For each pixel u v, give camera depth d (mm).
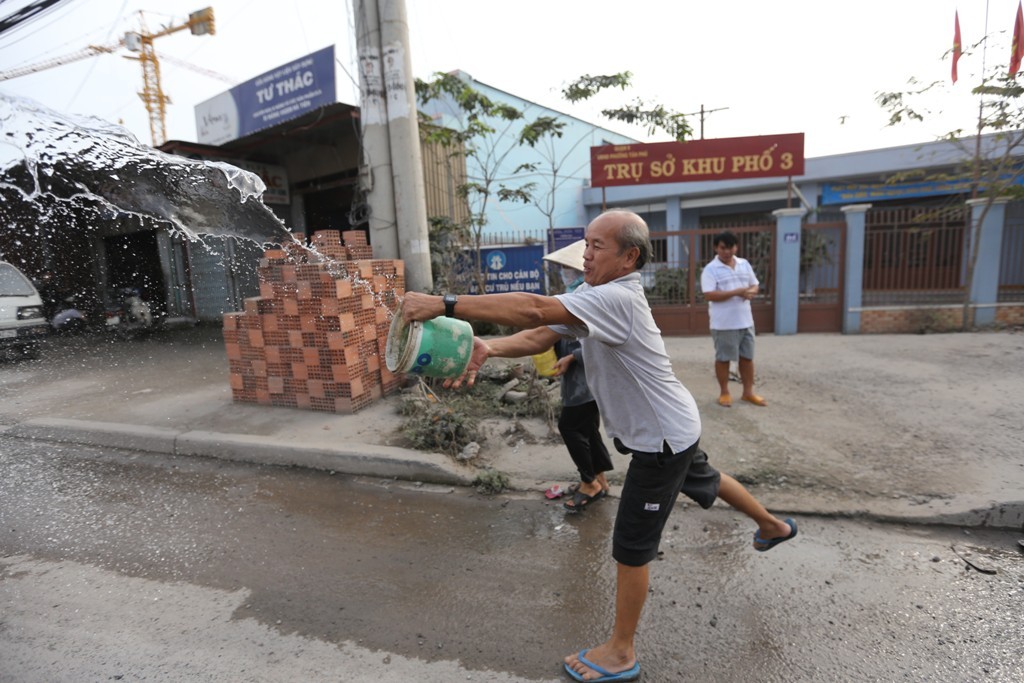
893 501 3445
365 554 3154
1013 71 7770
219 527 3504
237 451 4613
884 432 4523
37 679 2230
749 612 2570
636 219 2078
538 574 2924
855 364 6836
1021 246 8859
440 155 10898
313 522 3549
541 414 5105
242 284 7566
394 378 5949
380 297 5793
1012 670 2189
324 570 3004
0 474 4398
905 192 14930
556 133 9461
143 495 3994
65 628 2553
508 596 2742
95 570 3039
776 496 3562
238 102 10219
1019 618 2488
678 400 2160
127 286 7812
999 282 8906
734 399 5539
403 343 2137
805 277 9312
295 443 4547
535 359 3705
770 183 15945
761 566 2916
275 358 5496
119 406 5855
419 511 3662
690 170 9438
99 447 5004
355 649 2393
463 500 3799
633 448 2150
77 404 5980
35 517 3666
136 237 5762
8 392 6449
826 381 6113
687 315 9414
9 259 3979
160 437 4844
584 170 18781
